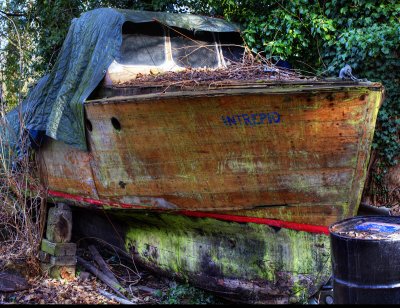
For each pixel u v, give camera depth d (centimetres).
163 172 525
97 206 614
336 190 463
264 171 475
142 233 608
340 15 748
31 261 621
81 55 622
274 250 499
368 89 423
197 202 519
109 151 562
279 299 500
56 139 605
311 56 796
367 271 350
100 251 711
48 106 652
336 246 364
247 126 459
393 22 703
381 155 723
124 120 521
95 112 551
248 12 810
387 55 693
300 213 481
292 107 435
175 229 564
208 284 544
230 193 498
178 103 470
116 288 576
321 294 480
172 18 632
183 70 598
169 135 499
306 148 453
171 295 550
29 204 727
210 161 492
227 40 686
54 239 624
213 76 536
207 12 892
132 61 604
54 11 1059
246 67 575
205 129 477
